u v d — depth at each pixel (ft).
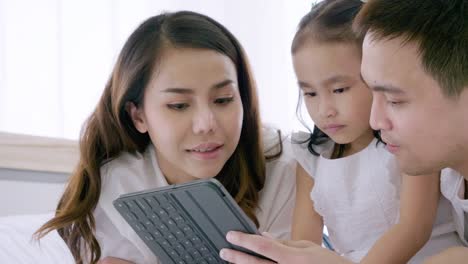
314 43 3.01
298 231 3.61
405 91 2.41
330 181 3.49
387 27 2.43
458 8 2.40
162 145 3.26
